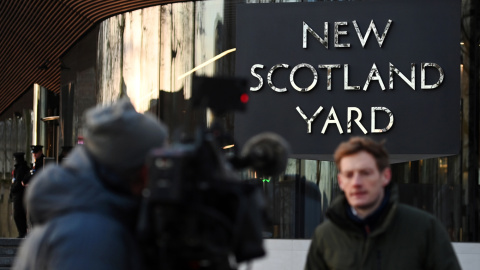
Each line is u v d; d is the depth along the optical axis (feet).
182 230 6.23
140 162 6.64
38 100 74.33
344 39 34.60
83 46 52.29
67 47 55.57
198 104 6.72
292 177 38.27
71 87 55.26
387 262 11.36
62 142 56.54
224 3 41.27
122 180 6.67
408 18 34.14
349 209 11.68
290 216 38.14
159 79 42.75
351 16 34.58
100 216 6.40
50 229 6.36
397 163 37.76
